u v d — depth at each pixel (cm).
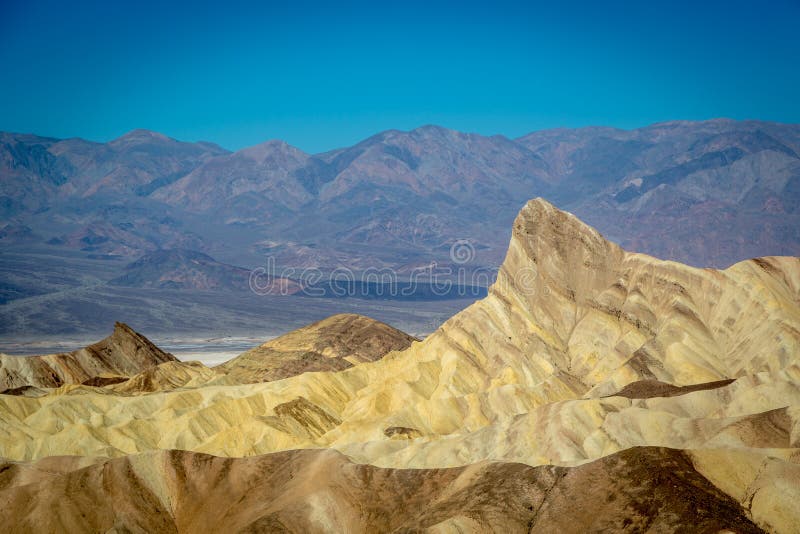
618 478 7669
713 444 8969
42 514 8694
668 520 7094
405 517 8250
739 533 6762
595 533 7288
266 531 8244
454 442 10438
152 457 9406
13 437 11525
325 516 8438
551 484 7912
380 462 10131
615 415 9906
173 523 9012
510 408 12212
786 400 10062
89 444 11275
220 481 9231
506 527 7631
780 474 7331
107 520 8812
